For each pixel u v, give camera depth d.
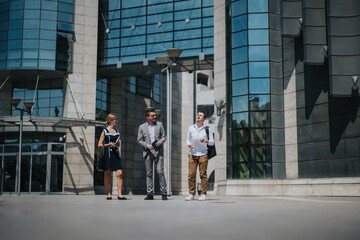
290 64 22.92
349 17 19.42
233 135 23.44
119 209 5.49
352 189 19.00
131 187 38.38
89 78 33.19
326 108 21.02
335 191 19.53
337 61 19.33
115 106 36.59
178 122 48.88
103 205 6.66
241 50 23.61
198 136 10.15
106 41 33.91
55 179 31.86
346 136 20.03
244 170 22.84
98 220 3.78
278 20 23.61
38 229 3.00
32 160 32.34
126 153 37.97
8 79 34.31
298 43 22.56
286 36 21.97
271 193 21.69
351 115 19.89
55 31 32.09
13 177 32.50
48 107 33.59
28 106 27.05
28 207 5.86
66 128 32.38
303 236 2.66
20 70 31.81
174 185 46.91
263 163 22.61
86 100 33.09
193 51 31.38
